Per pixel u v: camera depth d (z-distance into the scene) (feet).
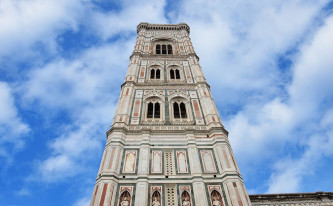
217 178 67.00
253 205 78.07
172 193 63.10
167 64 136.67
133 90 109.81
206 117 92.12
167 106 98.53
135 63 135.74
